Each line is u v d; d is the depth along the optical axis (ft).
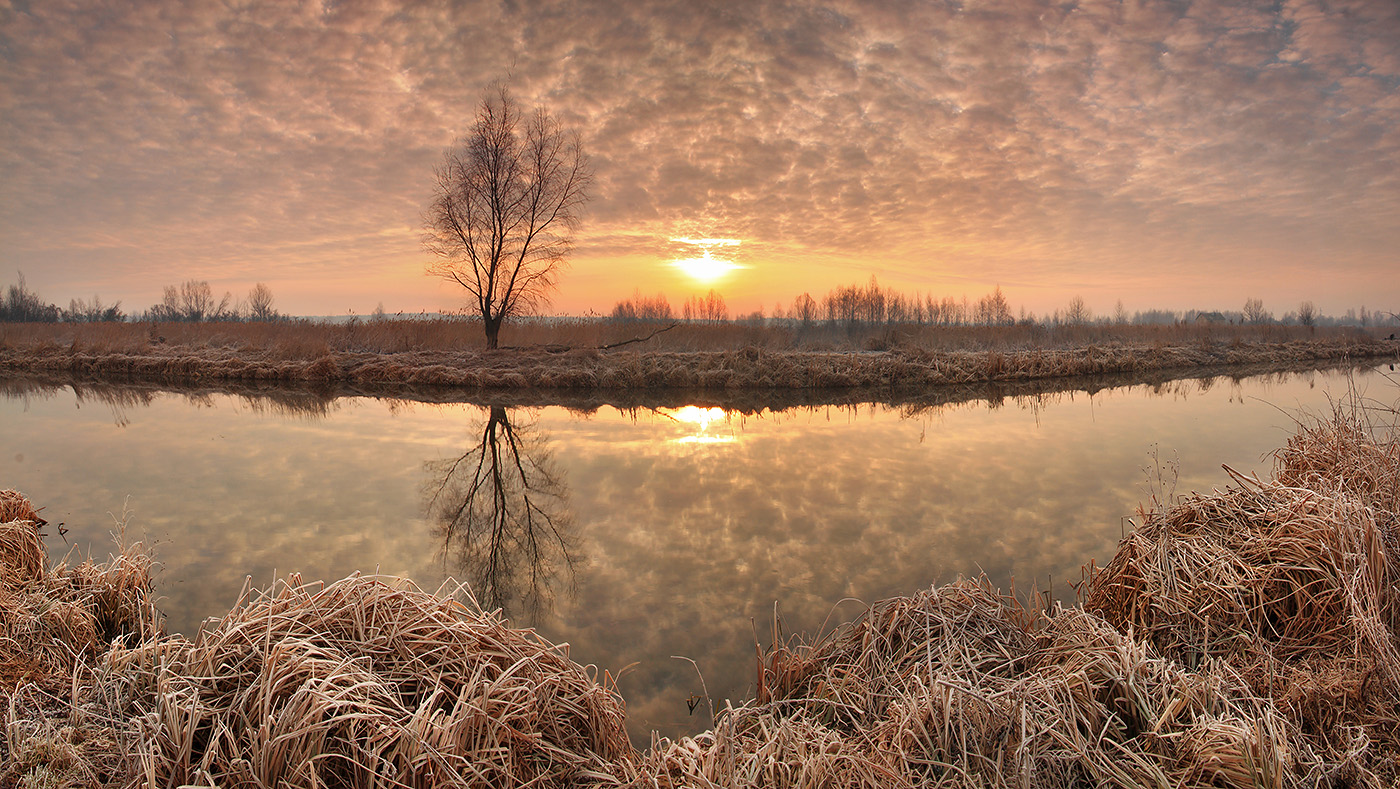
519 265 81.71
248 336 92.43
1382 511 15.23
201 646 11.85
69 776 9.93
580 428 46.88
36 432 44.42
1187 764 10.06
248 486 32.19
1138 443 39.58
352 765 9.47
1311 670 12.37
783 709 13.55
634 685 15.46
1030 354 76.13
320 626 11.76
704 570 22.09
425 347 85.87
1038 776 9.86
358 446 40.91
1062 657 12.96
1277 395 57.88
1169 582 14.83
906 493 30.37
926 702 10.79
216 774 9.51
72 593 16.67
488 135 79.77
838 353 76.23
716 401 59.26
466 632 11.88
